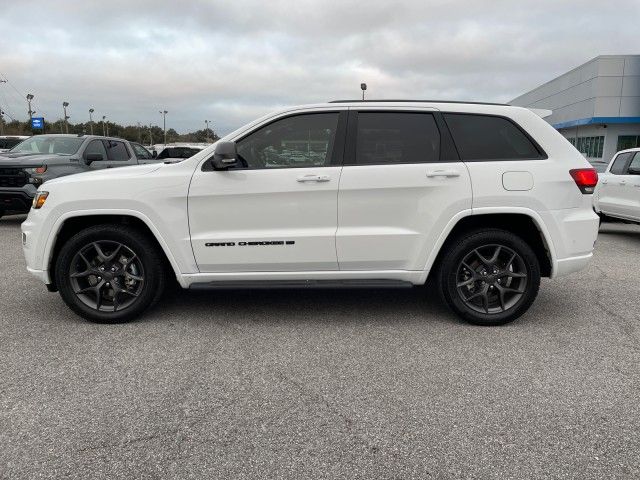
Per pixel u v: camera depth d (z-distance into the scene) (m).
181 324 4.55
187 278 4.44
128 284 4.55
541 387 3.34
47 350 3.96
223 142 4.14
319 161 4.38
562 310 4.97
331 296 5.42
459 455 2.60
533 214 4.32
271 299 5.30
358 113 4.43
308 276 4.43
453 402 3.14
